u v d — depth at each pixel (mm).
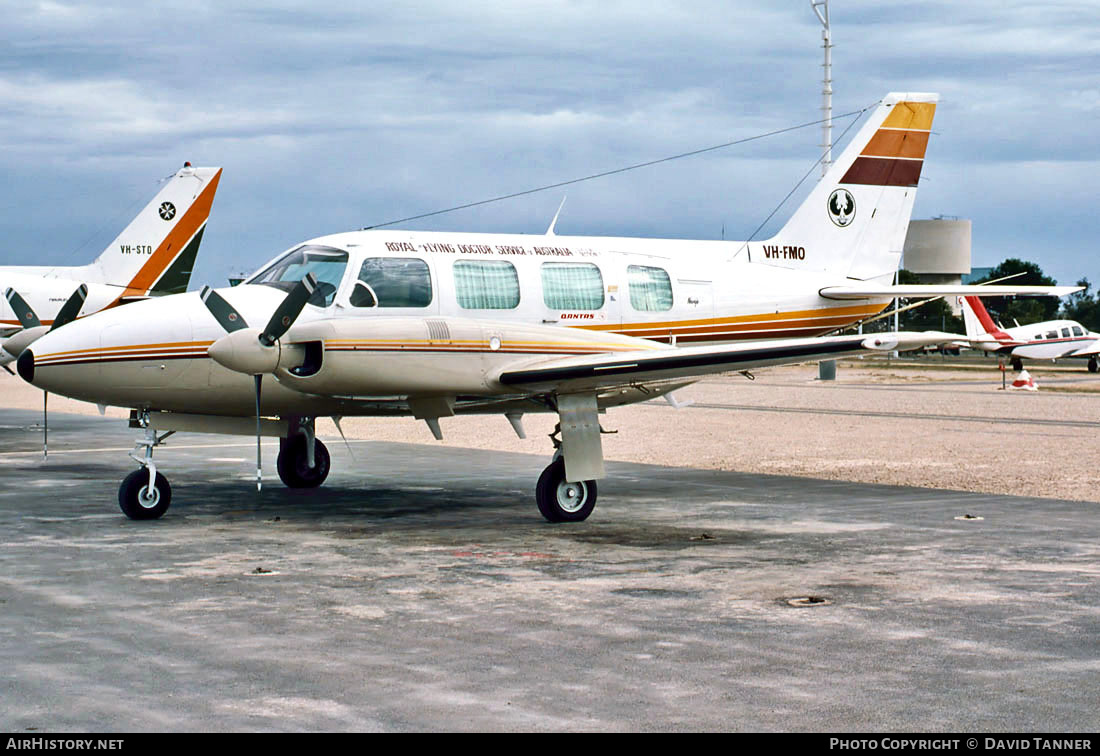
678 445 19797
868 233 16109
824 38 46656
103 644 6617
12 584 8273
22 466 16297
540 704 5543
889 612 7395
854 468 16297
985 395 34969
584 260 13336
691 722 5285
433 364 10891
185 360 11297
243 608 7523
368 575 8625
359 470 15773
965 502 12664
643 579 8453
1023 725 5234
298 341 10578
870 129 16062
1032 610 7445
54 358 10898
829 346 10766
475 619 7227
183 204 32594
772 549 9719
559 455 11406
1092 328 106875
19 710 5441
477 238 12898
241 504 12500
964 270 85188
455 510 12094
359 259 11914
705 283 14180
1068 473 15633
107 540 10164
